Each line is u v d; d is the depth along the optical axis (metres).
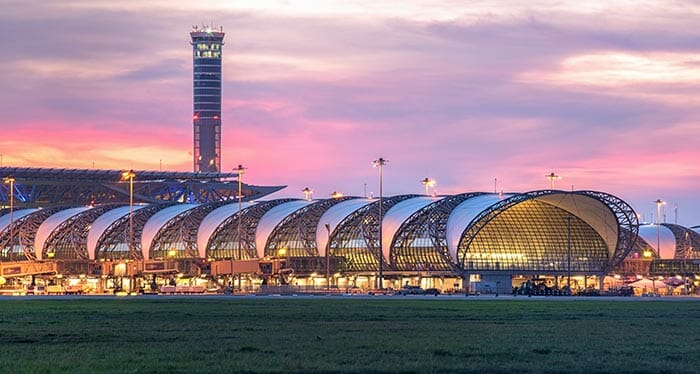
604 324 96.06
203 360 62.09
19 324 95.25
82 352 66.88
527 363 61.25
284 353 65.88
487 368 58.94
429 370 57.81
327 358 63.06
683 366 60.50
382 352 66.62
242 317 106.19
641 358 64.56
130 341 75.12
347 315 109.75
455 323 95.75
